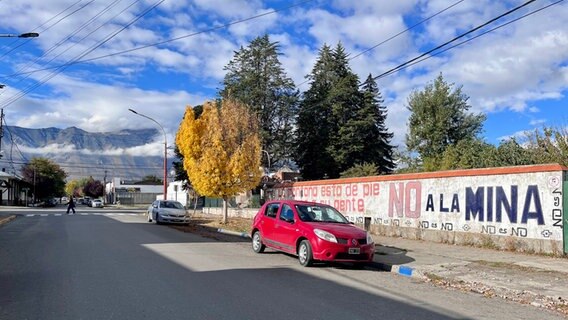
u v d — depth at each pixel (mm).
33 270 10070
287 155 51469
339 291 8742
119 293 7910
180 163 53562
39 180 92812
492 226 14828
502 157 22641
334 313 7043
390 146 49875
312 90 49219
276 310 7074
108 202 119875
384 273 11430
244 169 24984
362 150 47406
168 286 8539
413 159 43156
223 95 48969
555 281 9875
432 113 43000
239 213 32656
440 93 42594
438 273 10773
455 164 28562
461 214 15859
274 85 49781
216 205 39625
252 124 26547
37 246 14484
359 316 6934
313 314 6930
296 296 8109
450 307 7828
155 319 6395
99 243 15422
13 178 70625
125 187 112812
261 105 49469
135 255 12531
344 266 12227
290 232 12383
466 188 15742
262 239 13773
